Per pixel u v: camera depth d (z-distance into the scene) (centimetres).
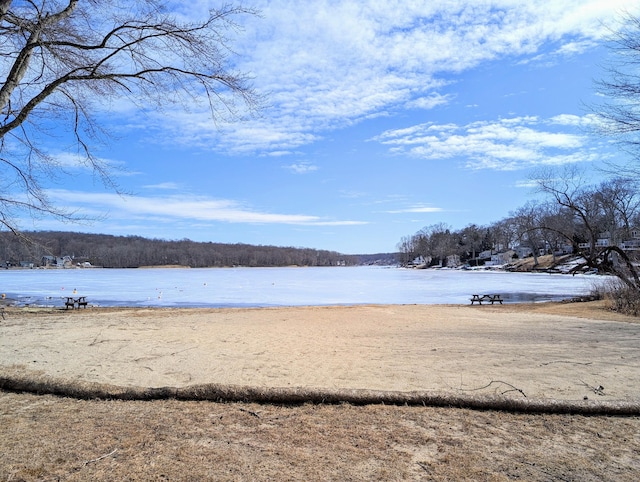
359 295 3469
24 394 552
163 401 526
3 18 422
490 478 338
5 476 333
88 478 333
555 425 451
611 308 1759
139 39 484
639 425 452
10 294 3472
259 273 9775
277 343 955
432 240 14712
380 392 528
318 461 368
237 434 426
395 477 339
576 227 3253
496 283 4872
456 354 818
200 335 1071
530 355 804
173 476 338
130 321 1420
